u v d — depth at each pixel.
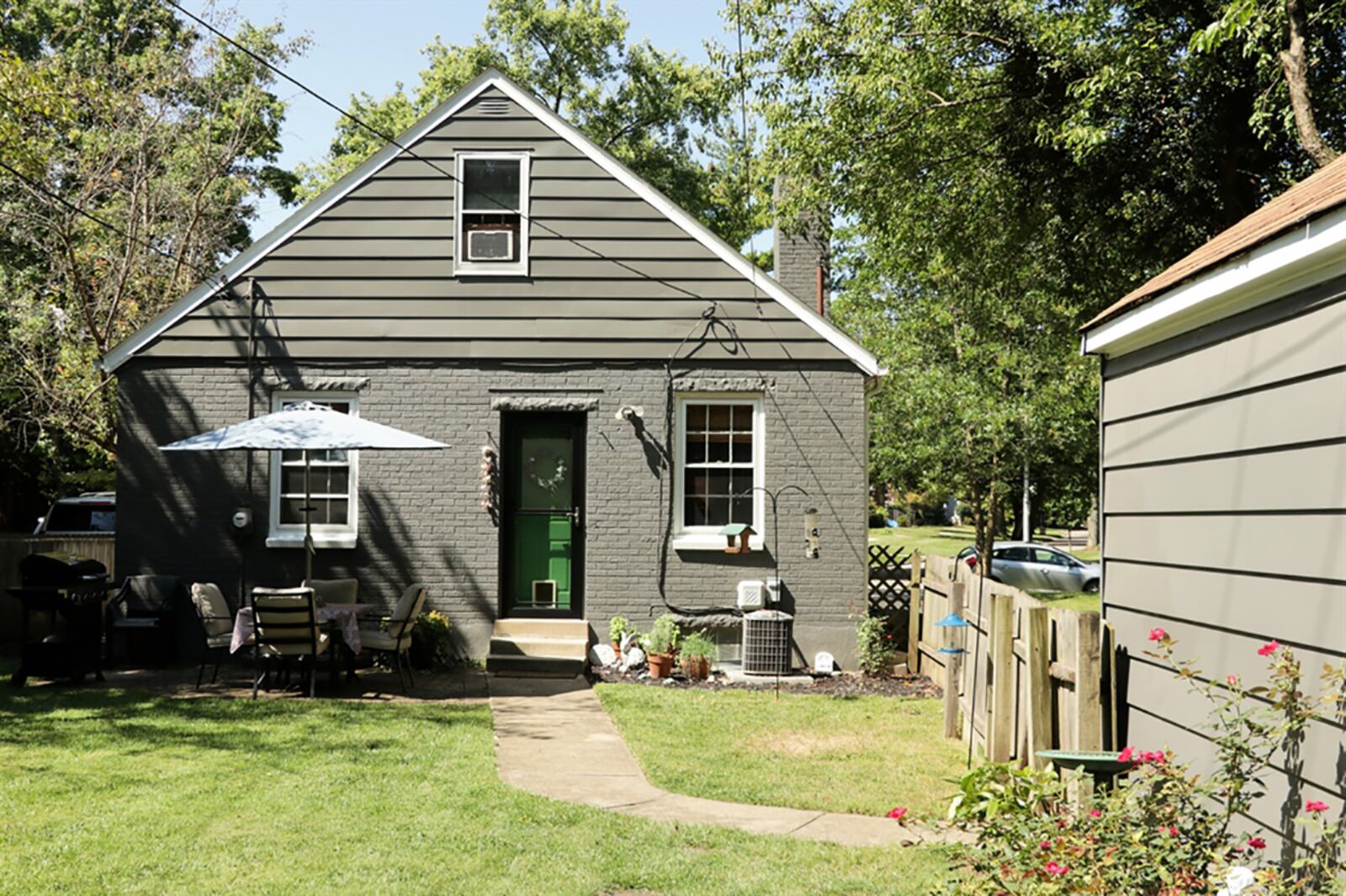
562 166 14.98
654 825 7.71
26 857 6.78
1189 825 5.49
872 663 14.30
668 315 14.84
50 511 22.83
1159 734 6.69
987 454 25.91
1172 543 6.61
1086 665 6.84
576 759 9.70
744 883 6.54
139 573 14.48
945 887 5.73
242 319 14.69
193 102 21.84
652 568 14.70
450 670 14.22
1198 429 6.29
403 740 10.09
